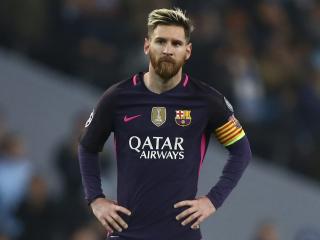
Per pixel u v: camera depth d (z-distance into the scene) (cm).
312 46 4469
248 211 3897
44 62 3859
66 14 3941
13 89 3678
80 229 3403
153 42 1558
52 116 3697
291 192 3959
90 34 3928
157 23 1555
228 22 4212
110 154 3594
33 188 3431
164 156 1580
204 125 1603
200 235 1609
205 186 3756
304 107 4134
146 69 3856
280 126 4012
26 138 3656
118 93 1598
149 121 1586
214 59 3894
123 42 3934
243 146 1639
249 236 3884
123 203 1597
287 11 4481
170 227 1579
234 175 1623
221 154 3775
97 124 1614
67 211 3428
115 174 3594
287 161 3978
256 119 3972
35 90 3697
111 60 3894
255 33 4266
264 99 4019
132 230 1591
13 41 3875
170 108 1589
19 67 3697
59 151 3547
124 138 1594
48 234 3400
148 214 1582
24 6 3903
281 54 4241
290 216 3966
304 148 4050
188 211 1563
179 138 1584
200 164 1609
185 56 1570
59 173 3562
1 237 3359
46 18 3934
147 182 1580
